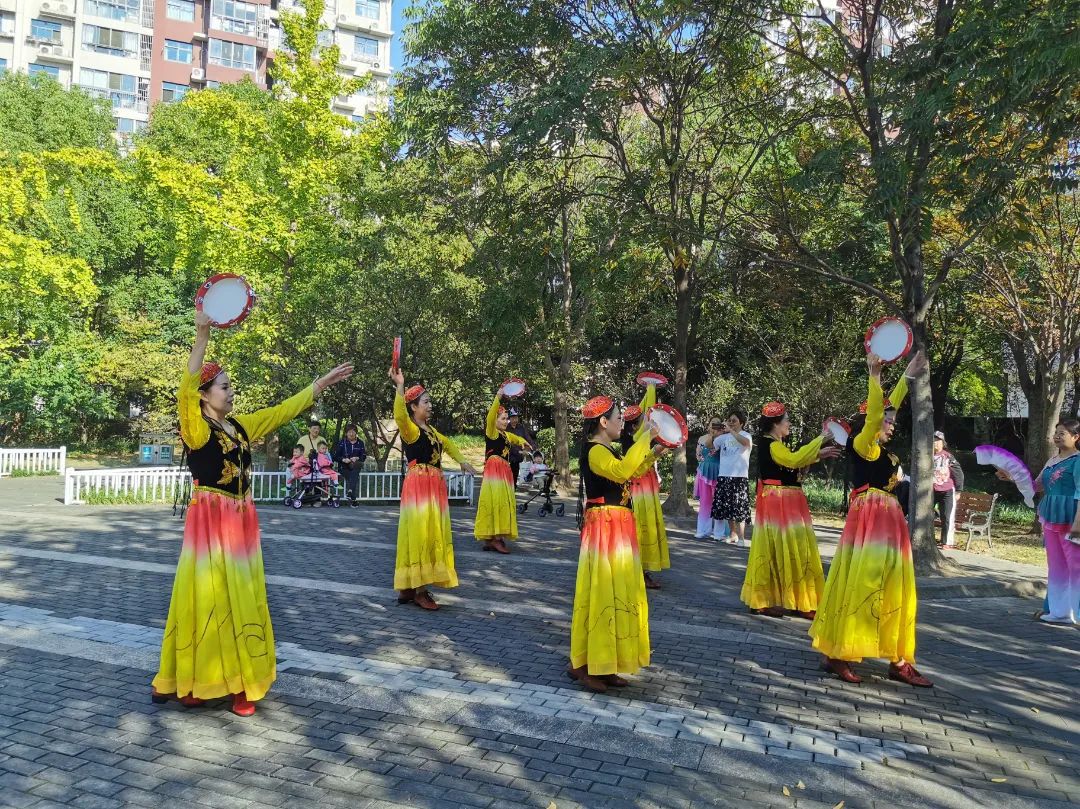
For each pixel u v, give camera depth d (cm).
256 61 4625
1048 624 771
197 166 1855
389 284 1761
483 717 478
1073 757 450
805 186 991
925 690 555
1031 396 1711
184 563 463
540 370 2083
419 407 746
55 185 2136
